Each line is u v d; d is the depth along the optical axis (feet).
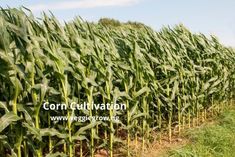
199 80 31.32
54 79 18.78
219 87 34.17
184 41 32.30
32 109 15.46
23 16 14.33
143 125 23.26
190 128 28.68
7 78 13.99
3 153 16.31
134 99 22.08
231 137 25.66
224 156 22.35
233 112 34.19
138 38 28.58
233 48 41.06
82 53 19.61
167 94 26.35
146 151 23.56
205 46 33.04
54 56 16.55
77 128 21.38
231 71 37.93
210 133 25.71
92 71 20.08
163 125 27.76
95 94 19.93
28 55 15.02
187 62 29.86
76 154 21.70
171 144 25.54
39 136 15.31
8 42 13.56
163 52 27.17
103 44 22.45
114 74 22.58
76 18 22.95
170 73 27.40
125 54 23.90
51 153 17.90
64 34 19.03
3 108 15.74
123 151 22.74
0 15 13.71
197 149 22.86
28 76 15.42
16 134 14.82
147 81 23.80
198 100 31.14
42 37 16.67
